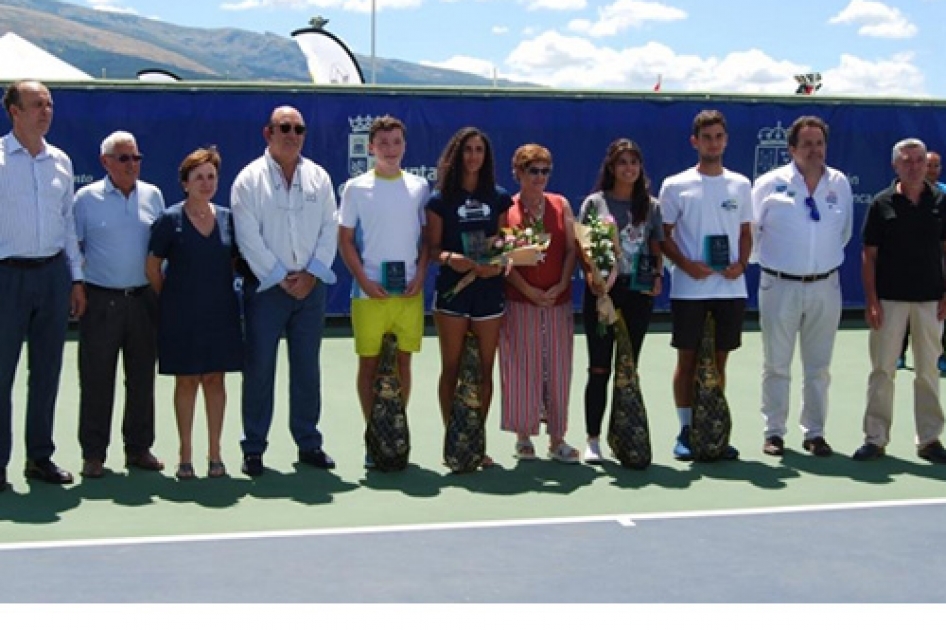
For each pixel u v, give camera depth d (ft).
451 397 23.82
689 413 24.70
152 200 22.75
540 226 22.71
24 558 17.65
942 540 19.02
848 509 20.84
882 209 24.03
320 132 41.01
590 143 42.57
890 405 24.56
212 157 21.94
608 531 19.35
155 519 19.86
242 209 22.06
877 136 44.57
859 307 45.55
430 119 41.57
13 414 28.40
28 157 20.81
